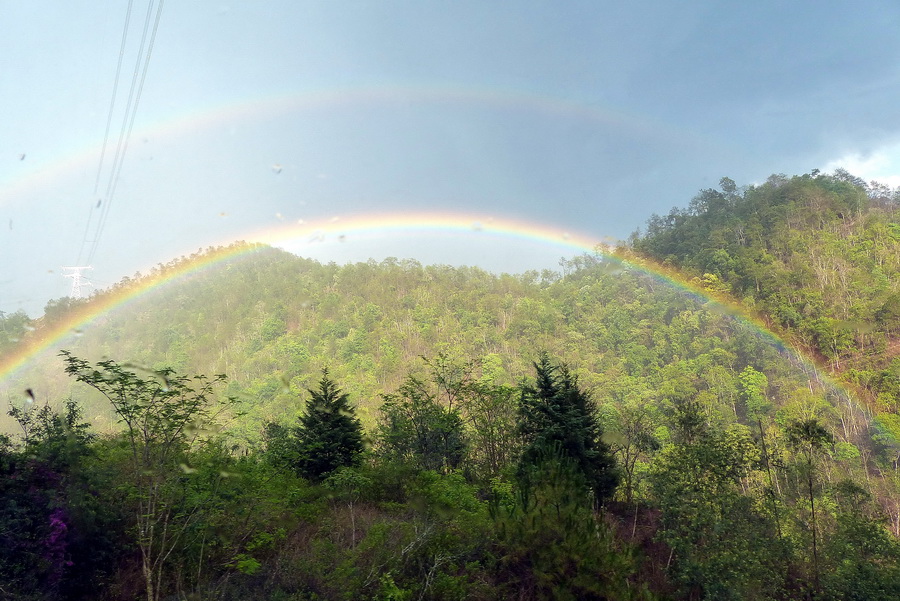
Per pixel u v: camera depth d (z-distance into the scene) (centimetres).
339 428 1524
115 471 724
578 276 10175
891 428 3834
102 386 615
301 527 830
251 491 771
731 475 1148
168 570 665
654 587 917
